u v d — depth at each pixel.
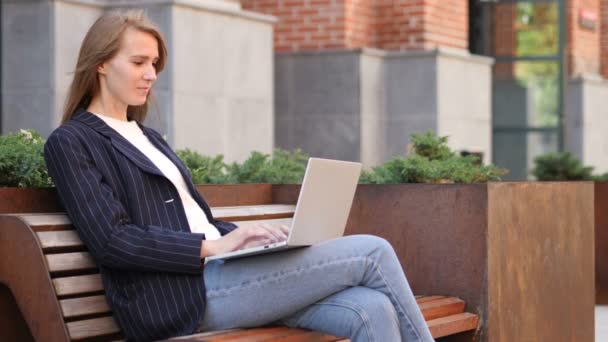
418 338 4.25
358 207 5.77
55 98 9.45
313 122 12.98
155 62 4.51
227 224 4.71
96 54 4.32
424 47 13.20
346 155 12.81
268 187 6.00
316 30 13.05
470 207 5.41
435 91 12.98
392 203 5.66
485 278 5.36
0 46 9.65
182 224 4.30
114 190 4.17
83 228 4.05
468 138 13.78
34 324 4.10
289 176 7.01
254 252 4.10
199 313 4.14
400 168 6.84
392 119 13.23
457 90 13.48
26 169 4.76
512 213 5.51
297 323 4.33
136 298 4.11
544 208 5.75
